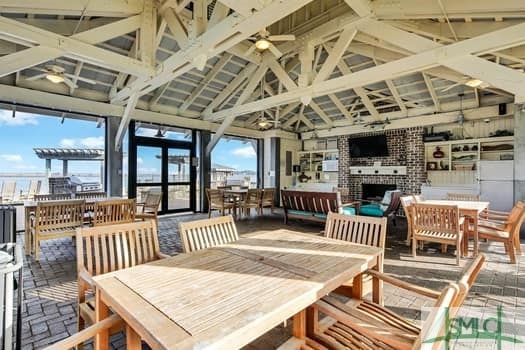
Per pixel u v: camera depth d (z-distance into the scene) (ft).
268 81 25.18
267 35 13.46
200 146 27.81
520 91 10.42
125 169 23.04
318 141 34.45
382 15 13.03
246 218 24.08
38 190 29.76
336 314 4.65
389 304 8.71
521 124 17.54
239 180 36.63
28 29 10.87
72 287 9.95
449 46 11.58
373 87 23.75
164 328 3.28
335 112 29.78
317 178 34.24
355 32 14.94
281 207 31.58
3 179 31.53
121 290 4.32
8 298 4.68
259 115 30.58
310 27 17.10
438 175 24.82
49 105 18.72
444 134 23.80
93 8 12.32
